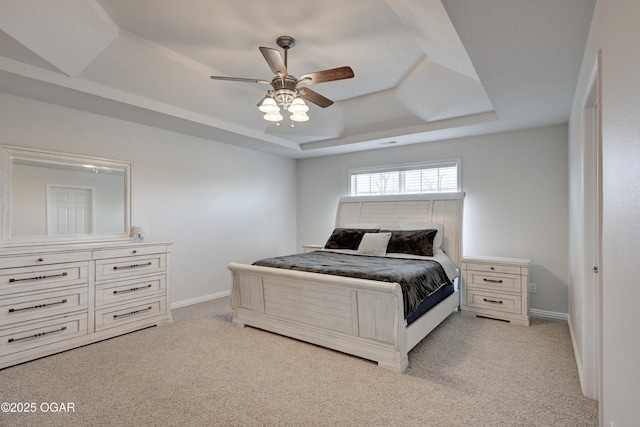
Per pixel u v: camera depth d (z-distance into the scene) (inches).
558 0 63.4
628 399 44.3
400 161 199.5
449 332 133.9
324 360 107.7
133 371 99.8
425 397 86.5
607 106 56.1
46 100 124.0
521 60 88.1
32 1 82.5
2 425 73.9
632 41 42.8
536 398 86.1
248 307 139.3
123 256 130.5
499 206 167.3
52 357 109.3
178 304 170.6
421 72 133.1
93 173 139.6
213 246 188.2
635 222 41.6
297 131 190.1
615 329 51.0
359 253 169.0
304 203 243.0
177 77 131.3
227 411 80.0
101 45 105.7
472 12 67.2
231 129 169.9
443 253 166.6
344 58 125.5
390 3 90.4
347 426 74.8
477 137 174.2
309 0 90.8
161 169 164.1
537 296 156.9
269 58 94.0
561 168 152.0
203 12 97.0
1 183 115.0
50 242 126.5
